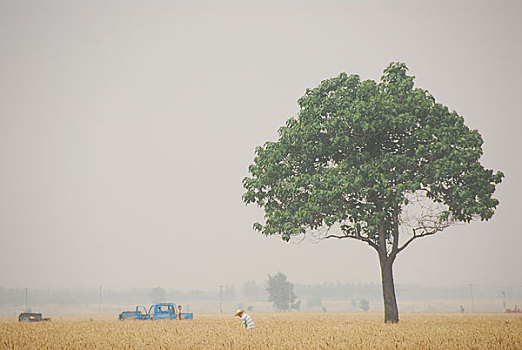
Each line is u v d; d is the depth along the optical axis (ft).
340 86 138.21
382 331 107.45
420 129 129.29
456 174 124.26
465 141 125.70
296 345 82.07
